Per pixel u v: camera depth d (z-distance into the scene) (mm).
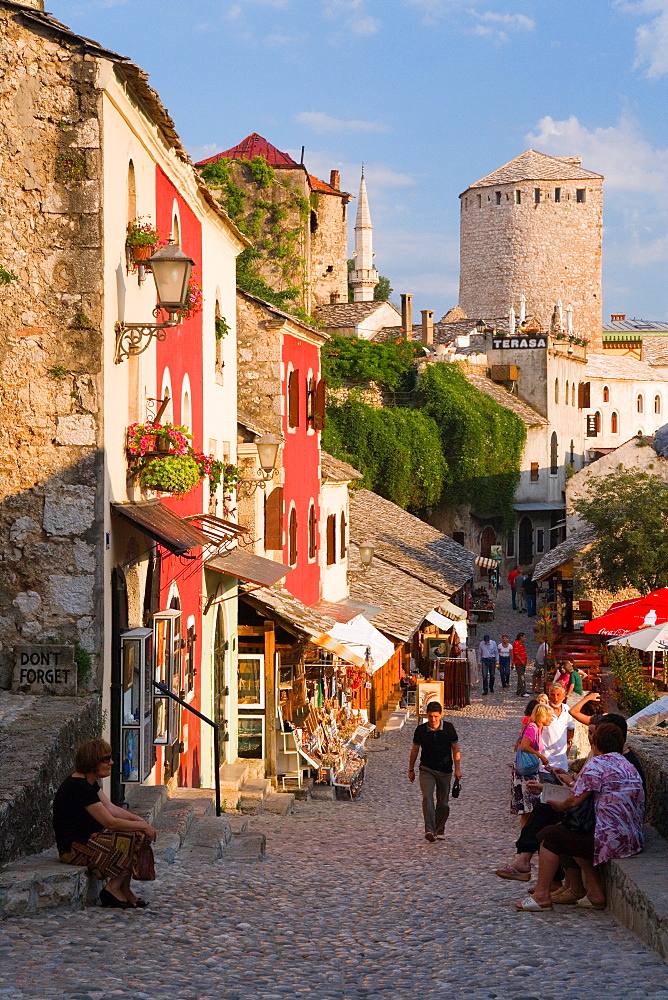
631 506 35062
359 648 25594
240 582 21266
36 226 12219
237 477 20281
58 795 9367
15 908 8633
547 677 32906
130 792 13570
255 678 21156
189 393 17672
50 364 12258
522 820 16125
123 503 13070
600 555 35062
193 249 18234
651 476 36219
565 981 7785
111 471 12648
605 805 10297
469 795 20031
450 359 62281
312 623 21203
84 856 9242
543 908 10430
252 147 62625
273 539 25344
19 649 12172
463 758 23969
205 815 14211
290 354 26516
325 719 23188
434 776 15805
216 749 14672
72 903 8945
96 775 9445
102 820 9297
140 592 13984
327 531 32062
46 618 12273
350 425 51500
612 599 35969
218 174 58594
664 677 27078
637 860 10133
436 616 36594
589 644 33938
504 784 21047
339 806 19688
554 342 68062
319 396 29234
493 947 9047
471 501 57500
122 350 12961
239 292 25375
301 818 18141
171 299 12383
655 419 86750
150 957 7961
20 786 9383
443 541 45531
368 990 7656
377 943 9289
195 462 14180
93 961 7672
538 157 97750
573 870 10867
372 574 38094
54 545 12273
